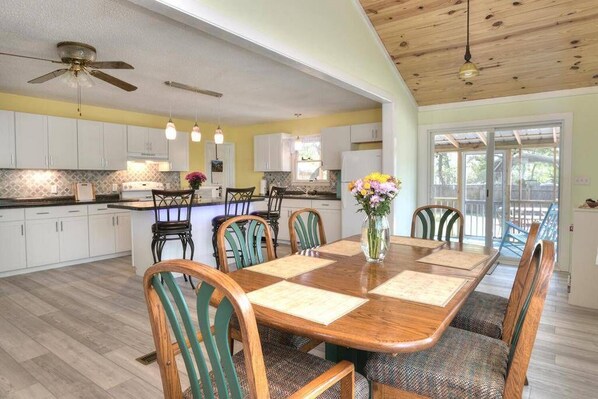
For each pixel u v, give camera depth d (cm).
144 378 214
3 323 292
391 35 390
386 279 164
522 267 172
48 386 206
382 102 434
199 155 704
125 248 549
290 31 273
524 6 326
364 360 159
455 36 377
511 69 413
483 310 195
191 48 314
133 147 576
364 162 516
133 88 341
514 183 483
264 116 642
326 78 328
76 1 233
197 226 453
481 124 486
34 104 489
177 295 100
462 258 205
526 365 119
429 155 526
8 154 452
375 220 194
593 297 321
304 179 678
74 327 284
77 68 302
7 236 431
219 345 90
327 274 173
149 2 185
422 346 104
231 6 224
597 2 311
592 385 206
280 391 122
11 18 255
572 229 342
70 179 541
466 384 128
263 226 227
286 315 123
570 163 434
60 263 479
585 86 421
